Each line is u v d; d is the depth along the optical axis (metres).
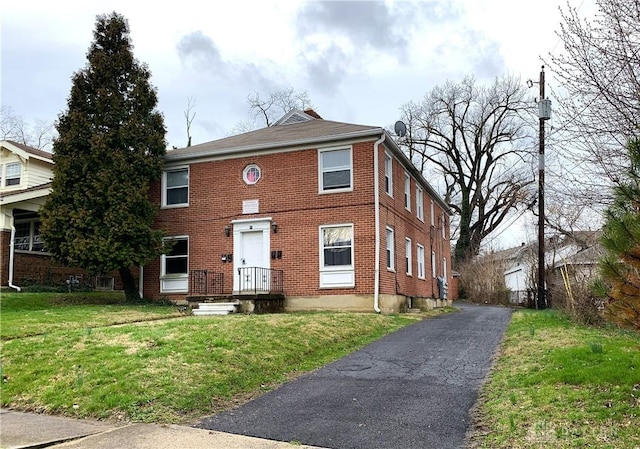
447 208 29.56
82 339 9.61
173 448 5.29
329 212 16.91
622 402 5.60
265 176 17.86
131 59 18.66
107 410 6.56
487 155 41.47
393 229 18.27
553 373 6.92
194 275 18.27
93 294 19.16
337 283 16.58
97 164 17.50
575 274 13.36
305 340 10.21
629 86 6.58
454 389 7.28
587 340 9.15
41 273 20.47
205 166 18.77
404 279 19.48
